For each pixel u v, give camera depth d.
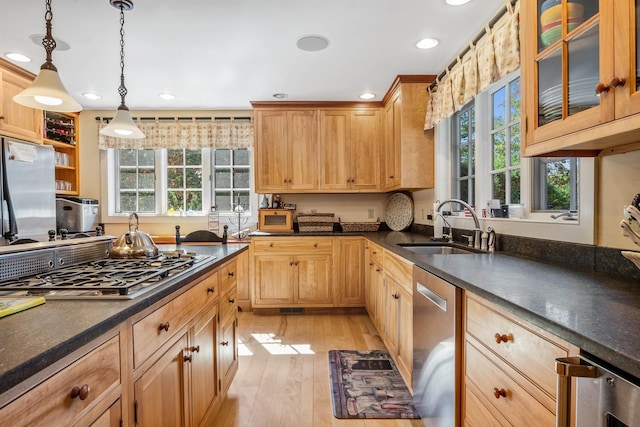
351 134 3.71
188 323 1.39
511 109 2.18
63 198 3.74
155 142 4.01
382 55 2.59
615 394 0.60
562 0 1.08
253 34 2.28
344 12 2.03
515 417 0.94
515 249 1.87
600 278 1.21
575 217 1.55
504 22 1.86
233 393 2.07
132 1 1.91
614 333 0.68
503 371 1.00
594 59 0.99
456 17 2.08
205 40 2.36
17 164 2.90
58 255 1.47
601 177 1.32
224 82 3.14
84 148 4.05
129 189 4.17
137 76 3.00
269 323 3.33
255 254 3.56
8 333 0.73
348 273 3.56
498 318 1.03
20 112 3.03
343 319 3.45
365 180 3.72
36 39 2.34
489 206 2.17
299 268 3.56
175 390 1.27
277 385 2.16
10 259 1.23
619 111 0.87
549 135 1.17
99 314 0.86
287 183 3.70
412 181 3.04
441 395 1.43
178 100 3.68
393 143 3.31
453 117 2.96
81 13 2.02
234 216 4.13
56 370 0.68
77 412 0.74
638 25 0.82
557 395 0.68
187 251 2.07
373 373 2.30
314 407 1.93
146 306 1.00
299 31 2.24
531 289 1.05
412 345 1.84
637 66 0.83
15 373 0.56
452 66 2.57
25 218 2.97
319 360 2.51
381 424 1.78
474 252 2.10
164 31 2.24
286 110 3.70
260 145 3.71
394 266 2.27
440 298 1.43
